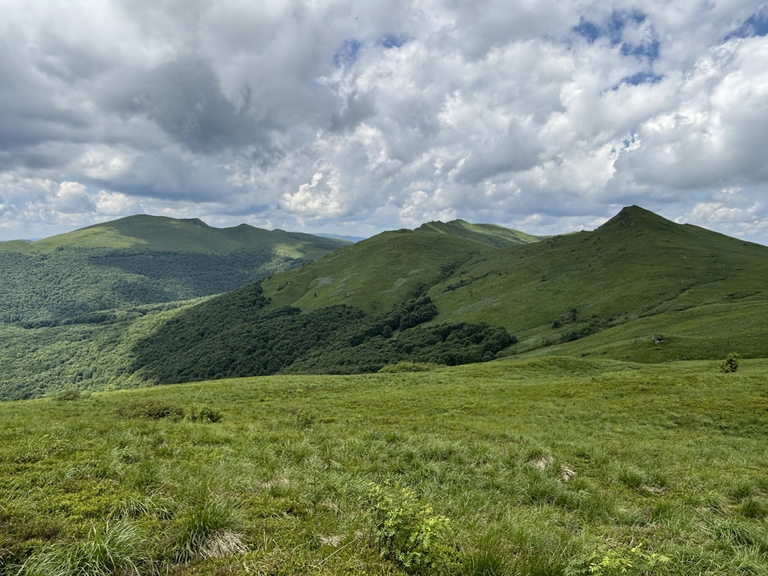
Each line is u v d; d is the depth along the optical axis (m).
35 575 4.50
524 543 6.56
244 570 5.09
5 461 8.62
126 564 5.02
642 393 32.69
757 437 20.83
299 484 8.70
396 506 6.16
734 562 6.29
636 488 11.12
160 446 11.12
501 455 12.91
